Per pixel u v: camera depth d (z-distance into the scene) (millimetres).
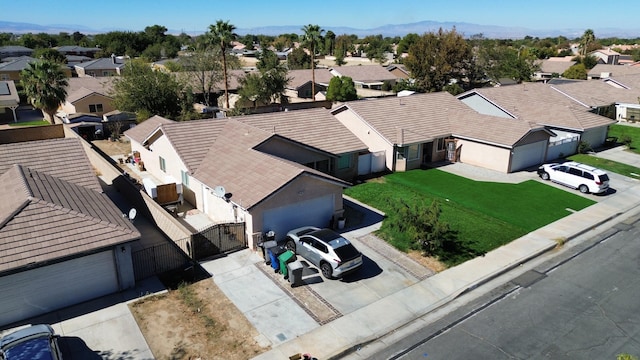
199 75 60750
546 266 19906
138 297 16859
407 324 15703
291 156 28234
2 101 54000
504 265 19734
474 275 18891
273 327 15273
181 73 59906
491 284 18406
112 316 15688
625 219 25234
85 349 14016
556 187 30094
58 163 22422
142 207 25000
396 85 73375
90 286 16594
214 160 25812
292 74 73562
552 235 22797
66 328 15000
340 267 17875
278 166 22531
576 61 100062
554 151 36688
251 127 28609
